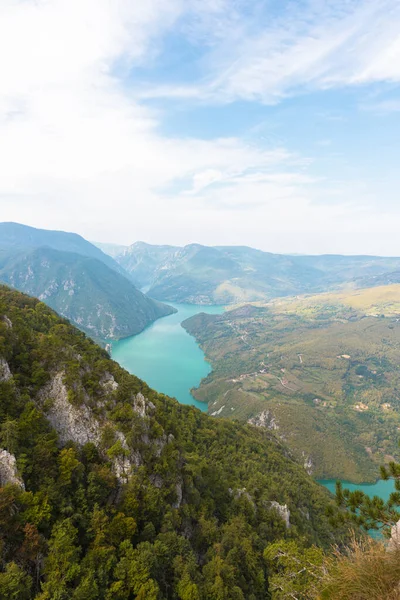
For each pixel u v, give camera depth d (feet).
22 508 117.08
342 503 93.97
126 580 120.37
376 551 59.93
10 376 159.22
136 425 177.78
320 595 63.52
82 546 125.29
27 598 99.50
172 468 183.73
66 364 180.55
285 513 231.30
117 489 154.61
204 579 143.54
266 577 165.68
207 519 186.09
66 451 143.54
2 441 129.49
